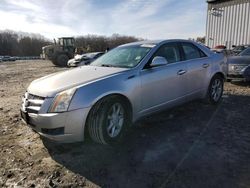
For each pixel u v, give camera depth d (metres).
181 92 4.63
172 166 3.03
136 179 2.79
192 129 4.19
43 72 16.17
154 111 4.20
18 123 4.74
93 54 19.11
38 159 3.31
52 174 2.95
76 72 3.96
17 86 9.67
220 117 4.77
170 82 4.34
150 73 4.02
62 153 3.46
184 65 4.66
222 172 2.87
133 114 3.82
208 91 5.38
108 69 3.96
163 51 4.43
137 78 3.83
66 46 24.02
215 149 3.44
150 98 4.04
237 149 3.43
